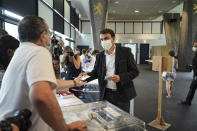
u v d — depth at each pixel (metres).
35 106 0.52
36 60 0.61
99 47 5.78
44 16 4.34
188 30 7.81
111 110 1.04
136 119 0.93
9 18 2.64
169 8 8.96
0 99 0.67
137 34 12.77
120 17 11.57
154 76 7.32
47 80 0.57
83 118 0.92
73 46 10.02
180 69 8.39
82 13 10.98
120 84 1.41
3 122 0.45
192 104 3.39
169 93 3.86
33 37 0.69
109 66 1.50
